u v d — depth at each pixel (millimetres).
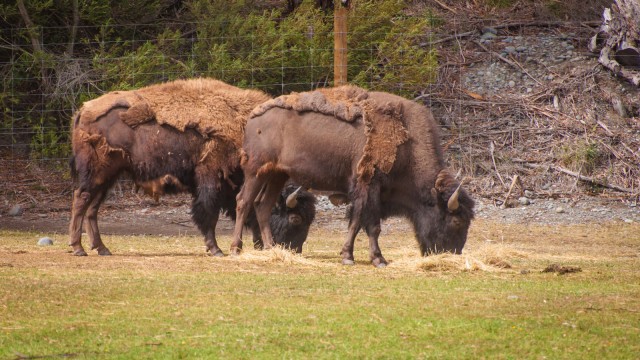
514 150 71062
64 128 69688
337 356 22453
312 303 28938
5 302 28188
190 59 69625
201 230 42312
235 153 42000
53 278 32875
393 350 23125
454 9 88812
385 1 72750
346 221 60406
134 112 41188
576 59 79812
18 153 71625
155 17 77875
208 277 33938
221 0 72688
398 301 29469
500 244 48125
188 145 41531
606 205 63906
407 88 71375
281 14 77938
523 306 28750
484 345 23703
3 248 43812
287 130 40062
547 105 75250
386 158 38781
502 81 78188
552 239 52781
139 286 31469
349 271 36875
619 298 30469
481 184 67812
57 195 66500
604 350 23297
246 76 68062
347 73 68500
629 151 69312
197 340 23891
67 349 22875
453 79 78312
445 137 72875
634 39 76625
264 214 42219
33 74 71812
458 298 30172
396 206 40188
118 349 22953
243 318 26484
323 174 39656
